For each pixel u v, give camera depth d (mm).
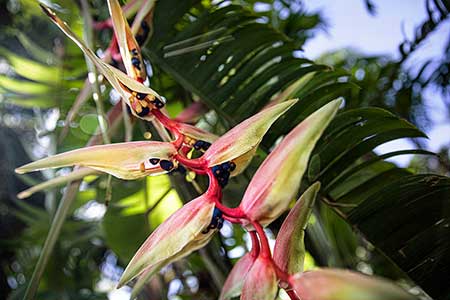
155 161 357
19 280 1077
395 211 489
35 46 878
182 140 384
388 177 532
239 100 600
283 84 589
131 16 545
